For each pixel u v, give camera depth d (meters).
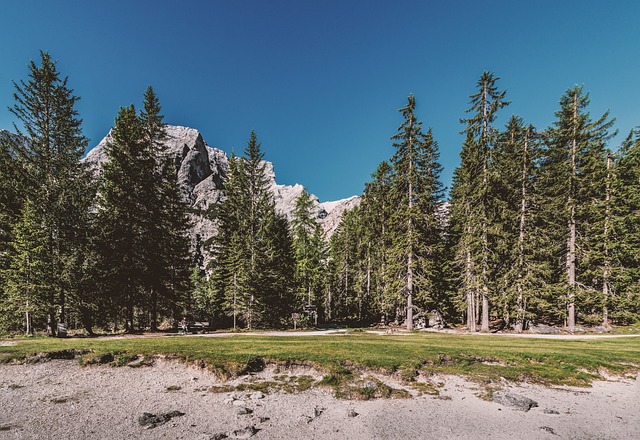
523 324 24.84
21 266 18.83
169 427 6.31
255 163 32.94
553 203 25.70
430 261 25.81
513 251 24.11
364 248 40.97
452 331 25.20
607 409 7.82
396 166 26.42
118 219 22.58
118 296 22.08
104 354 11.39
